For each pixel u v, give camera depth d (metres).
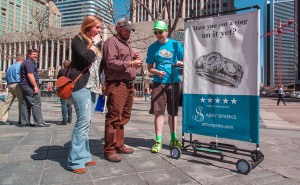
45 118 9.57
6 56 33.44
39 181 3.02
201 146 4.17
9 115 10.12
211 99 3.88
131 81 4.08
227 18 3.70
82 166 3.35
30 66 6.72
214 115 3.85
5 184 2.92
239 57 3.61
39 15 25.52
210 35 3.88
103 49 3.87
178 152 3.93
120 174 3.27
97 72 3.62
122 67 3.70
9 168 3.46
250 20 3.50
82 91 3.36
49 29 28.02
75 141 3.35
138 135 5.88
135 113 12.36
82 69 3.37
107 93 3.87
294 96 66.00
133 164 3.67
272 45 131.25
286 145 5.17
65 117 7.61
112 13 14.16
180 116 10.66
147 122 8.57
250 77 3.52
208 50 3.89
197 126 4.02
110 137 3.82
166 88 4.38
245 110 3.58
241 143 5.27
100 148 4.57
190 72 4.09
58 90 3.26
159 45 4.47
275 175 3.34
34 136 5.62
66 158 3.92
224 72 3.74
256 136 3.49
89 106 3.43
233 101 3.67
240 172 3.37
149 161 3.82
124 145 4.45
